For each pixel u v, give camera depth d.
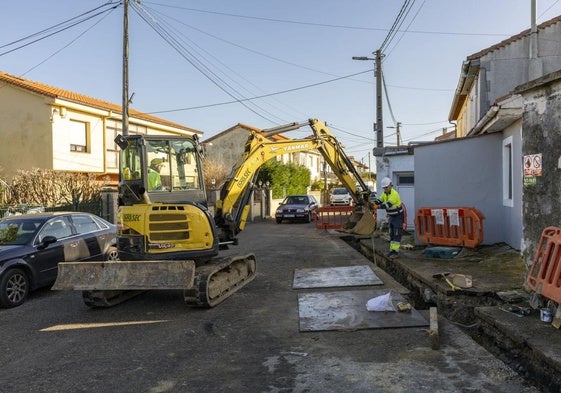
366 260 12.08
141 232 7.77
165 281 7.21
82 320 7.29
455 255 10.50
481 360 5.04
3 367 5.34
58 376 5.02
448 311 7.33
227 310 7.53
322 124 13.94
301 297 8.04
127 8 18.16
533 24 14.41
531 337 5.09
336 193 39.41
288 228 23.19
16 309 8.18
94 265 7.47
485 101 16.56
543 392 4.45
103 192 17.08
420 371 4.79
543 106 6.67
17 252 8.55
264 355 5.44
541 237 6.17
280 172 34.56
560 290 5.34
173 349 5.77
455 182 12.11
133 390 4.61
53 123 21.88
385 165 19.17
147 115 30.27
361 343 5.70
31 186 16.98
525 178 7.14
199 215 8.02
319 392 4.40
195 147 9.02
